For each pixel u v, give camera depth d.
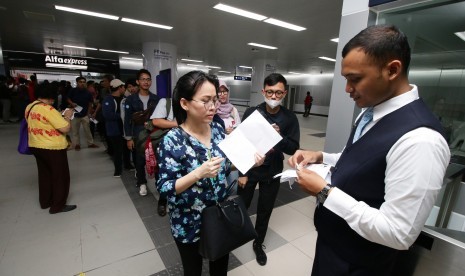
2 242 2.01
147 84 2.94
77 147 4.96
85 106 4.98
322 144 6.67
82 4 4.41
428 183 0.61
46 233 2.16
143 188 2.98
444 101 1.76
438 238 0.92
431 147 0.61
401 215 0.63
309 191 0.82
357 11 1.77
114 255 1.92
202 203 1.08
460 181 1.61
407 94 0.72
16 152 4.55
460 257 0.87
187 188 0.99
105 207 2.68
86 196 2.92
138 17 5.09
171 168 1.02
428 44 1.75
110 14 4.96
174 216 1.10
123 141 3.70
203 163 0.97
